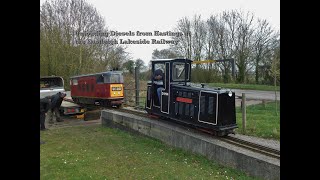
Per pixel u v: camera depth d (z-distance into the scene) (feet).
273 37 112.27
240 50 117.80
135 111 47.67
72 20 115.96
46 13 114.21
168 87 35.86
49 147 33.22
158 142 34.58
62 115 58.80
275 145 27.99
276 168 20.94
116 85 63.57
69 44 112.78
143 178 22.61
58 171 23.90
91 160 27.48
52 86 58.03
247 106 58.29
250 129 35.76
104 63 112.78
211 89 30.27
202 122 30.68
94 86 67.31
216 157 26.53
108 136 39.55
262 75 115.24
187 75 36.45
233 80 116.78
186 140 30.32
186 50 123.13
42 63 108.78
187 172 24.04
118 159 27.94
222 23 123.34
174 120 36.37
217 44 123.54
